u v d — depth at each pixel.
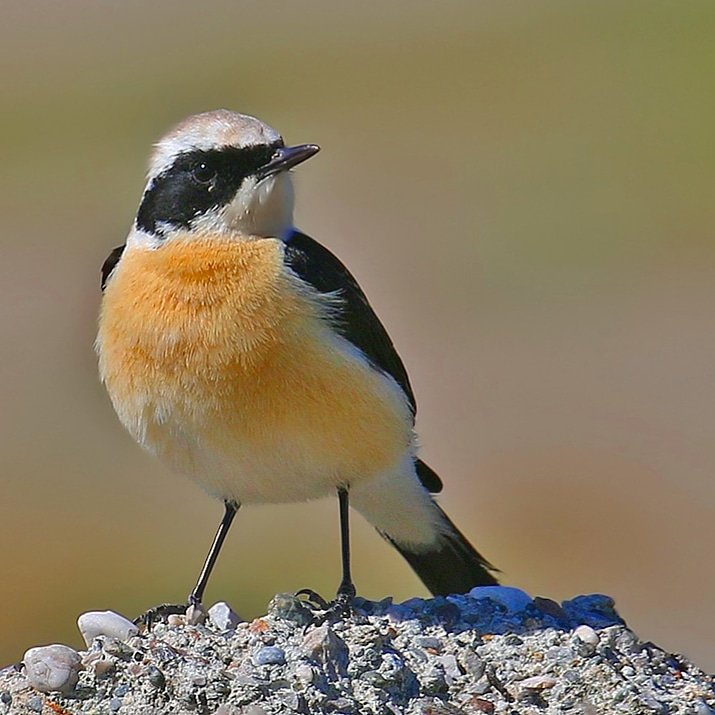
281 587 15.21
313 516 16.20
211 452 7.98
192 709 7.01
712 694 7.41
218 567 15.89
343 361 7.91
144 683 7.15
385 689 7.21
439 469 18.41
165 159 8.24
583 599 8.50
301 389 7.82
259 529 16.61
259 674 7.17
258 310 7.81
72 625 15.62
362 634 7.57
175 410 7.87
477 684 7.35
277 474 8.10
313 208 30.94
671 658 7.84
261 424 7.84
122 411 8.14
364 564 15.39
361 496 8.89
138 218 8.31
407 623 7.88
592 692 7.27
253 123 8.32
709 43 43.41
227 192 8.12
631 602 15.62
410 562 9.35
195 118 8.40
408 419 8.33
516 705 7.23
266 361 7.77
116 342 7.97
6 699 7.23
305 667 7.16
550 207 30.62
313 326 7.88
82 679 7.24
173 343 7.79
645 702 7.15
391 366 8.65
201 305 7.83
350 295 8.31
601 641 7.71
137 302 7.91
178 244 8.05
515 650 7.61
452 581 9.28
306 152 8.18
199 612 8.03
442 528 9.12
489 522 17.27
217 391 7.78
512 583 16.14
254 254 7.99
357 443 8.02
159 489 17.88
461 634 7.78
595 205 30.41
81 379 20.02
